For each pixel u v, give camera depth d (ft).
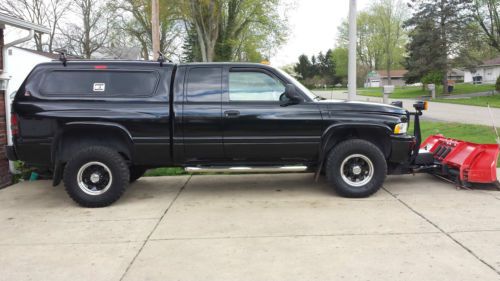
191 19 83.41
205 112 19.58
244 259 13.70
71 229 16.89
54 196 22.11
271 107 19.83
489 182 21.11
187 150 19.86
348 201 20.01
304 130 19.88
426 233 15.62
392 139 20.21
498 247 14.23
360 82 249.14
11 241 15.69
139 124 19.47
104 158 19.40
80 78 19.83
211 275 12.64
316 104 20.08
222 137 19.72
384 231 15.92
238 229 16.51
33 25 26.61
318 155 20.34
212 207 19.56
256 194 21.72
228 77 20.13
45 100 19.40
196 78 20.10
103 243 15.34
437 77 137.39
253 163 20.49
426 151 23.17
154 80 19.95
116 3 96.89
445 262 13.15
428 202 19.57
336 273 12.57
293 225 16.80
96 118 19.26
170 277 12.58
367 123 19.90
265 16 85.15
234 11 85.66
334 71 267.59
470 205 18.95
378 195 20.99
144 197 21.54
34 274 12.96
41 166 19.88
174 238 15.70
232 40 85.71
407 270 12.67
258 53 90.27
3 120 25.07
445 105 90.07
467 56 134.51
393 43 234.99
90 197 19.57
